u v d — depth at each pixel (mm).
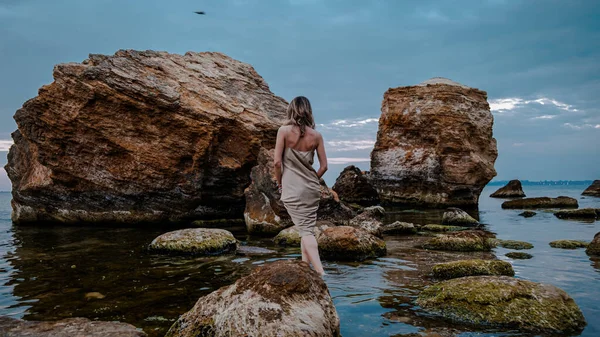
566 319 4277
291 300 3854
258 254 8367
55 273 6766
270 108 16141
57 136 13125
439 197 22172
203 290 5738
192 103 13570
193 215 14219
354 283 6000
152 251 8516
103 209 13891
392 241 10305
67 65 12812
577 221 15055
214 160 13930
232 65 17531
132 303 5176
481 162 21547
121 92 12766
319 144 5184
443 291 4938
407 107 23188
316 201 5160
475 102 22406
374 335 4023
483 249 8922
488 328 4203
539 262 7496
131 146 13234
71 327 3982
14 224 14633
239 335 3590
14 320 4168
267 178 12062
